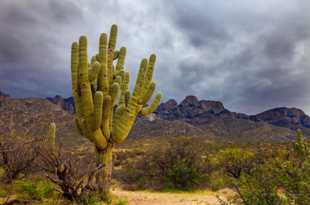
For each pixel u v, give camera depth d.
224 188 14.30
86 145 41.03
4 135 11.74
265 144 29.14
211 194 13.08
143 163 16.94
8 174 9.31
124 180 16.41
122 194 12.51
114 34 11.12
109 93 10.24
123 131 10.09
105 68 10.09
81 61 9.41
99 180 9.68
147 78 11.02
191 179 14.77
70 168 8.30
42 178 9.89
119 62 11.47
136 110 10.60
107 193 9.62
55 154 8.44
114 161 28.06
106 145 10.01
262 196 5.09
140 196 12.07
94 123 9.48
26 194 8.11
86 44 9.51
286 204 4.88
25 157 9.88
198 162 16.14
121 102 10.77
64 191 8.27
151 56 11.20
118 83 10.57
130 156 30.92
